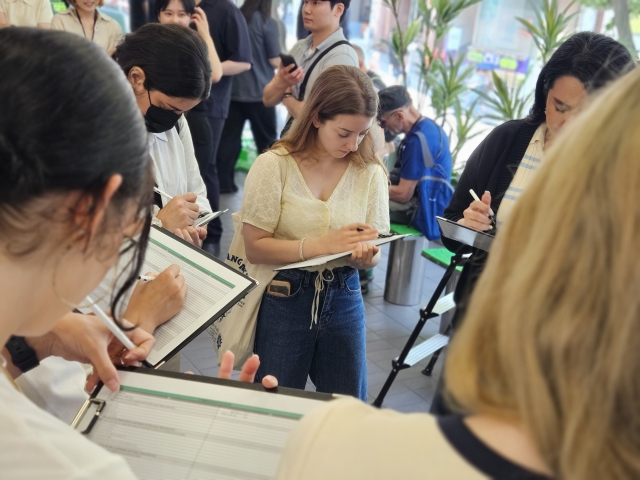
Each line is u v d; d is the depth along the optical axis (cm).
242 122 529
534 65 415
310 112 185
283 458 58
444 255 334
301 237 192
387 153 376
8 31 59
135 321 113
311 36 337
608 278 44
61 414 106
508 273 50
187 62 168
